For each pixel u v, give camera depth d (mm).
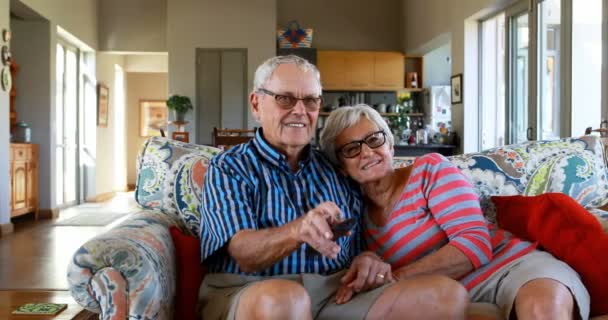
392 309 1290
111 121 9664
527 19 5406
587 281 1461
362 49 8781
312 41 8734
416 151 6617
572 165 1968
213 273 1525
